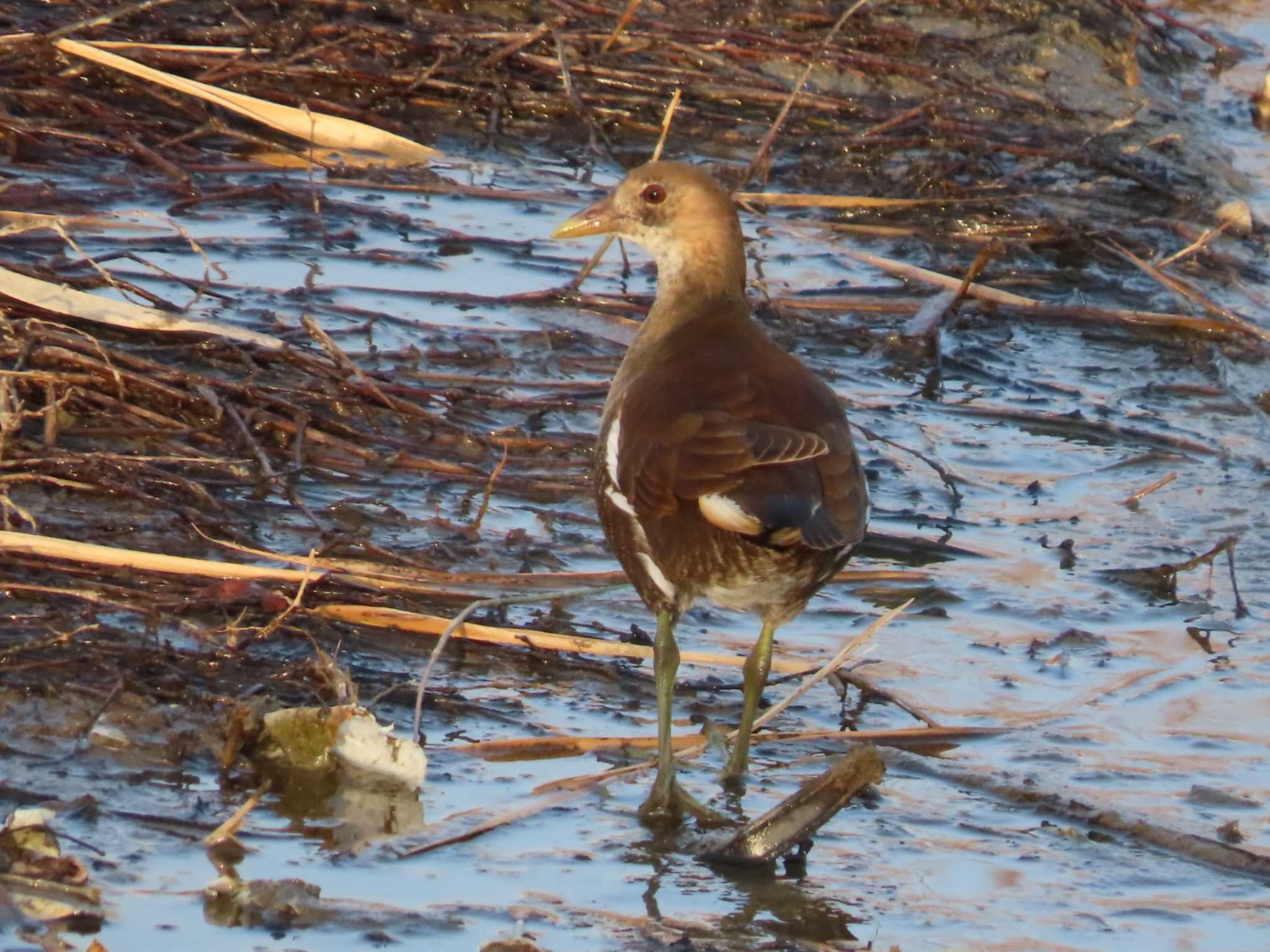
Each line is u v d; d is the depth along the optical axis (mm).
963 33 18797
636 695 9523
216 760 8367
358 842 7871
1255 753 9211
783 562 8359
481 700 9227
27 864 7270
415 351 12688
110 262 13406
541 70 17172
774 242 15547
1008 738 9258
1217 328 14586
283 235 14461
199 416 11391
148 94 15805
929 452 12617
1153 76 19406
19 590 9258
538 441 11797
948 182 16406
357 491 11102
